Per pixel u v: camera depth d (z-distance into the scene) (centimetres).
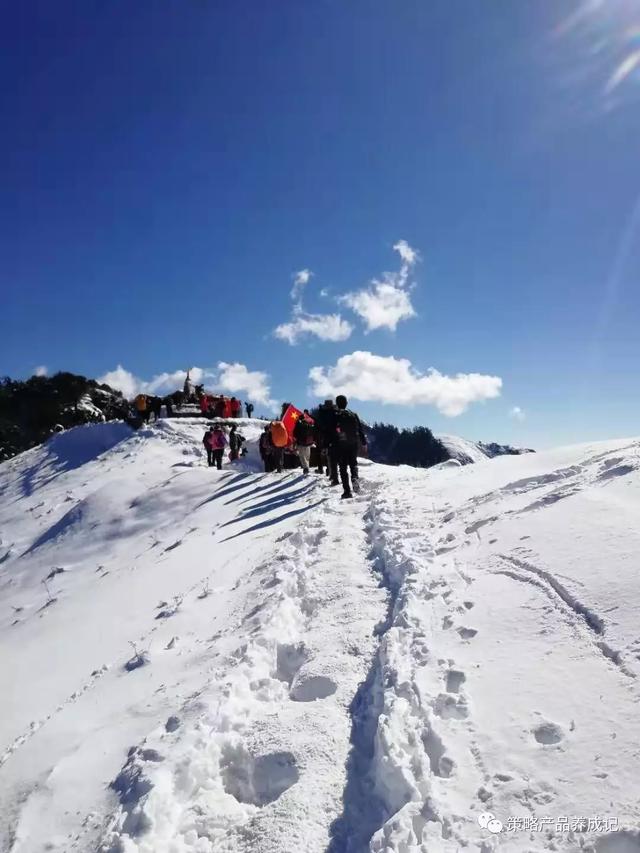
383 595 550
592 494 588
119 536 1484
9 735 510
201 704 407
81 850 311
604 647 343
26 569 1502
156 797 320
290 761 342
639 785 244
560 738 287
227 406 3244
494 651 381
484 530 611
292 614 559
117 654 634
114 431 3034
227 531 1116
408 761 303
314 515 952
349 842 281
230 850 293
